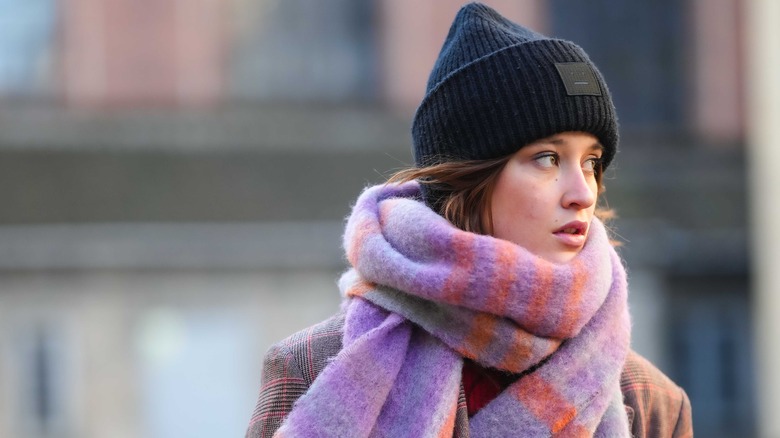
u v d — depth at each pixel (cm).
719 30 2697
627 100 2719
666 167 2692
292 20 2598
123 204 2503
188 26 2547
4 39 2514
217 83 2559
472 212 503
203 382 2461
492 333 477
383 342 490
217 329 2470
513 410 481
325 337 526
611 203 2670
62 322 2441
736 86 2698
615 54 2716
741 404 2655
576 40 2694
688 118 2716
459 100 502
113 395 2439
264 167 2556
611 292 507
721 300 2662
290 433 477
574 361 487
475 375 505
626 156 2697
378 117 2595
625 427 496
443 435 475
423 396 482
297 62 2591
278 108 2581
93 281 2450
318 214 2544
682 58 2719
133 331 2453
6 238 2433
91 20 2516
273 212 2538
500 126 493
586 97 491
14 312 2436
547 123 487
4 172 2498
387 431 480
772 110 2384
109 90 2527
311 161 2572
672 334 2655
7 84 2517
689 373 2655
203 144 2544
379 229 511
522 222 491
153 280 2459
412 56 2586
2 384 2422
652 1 2714
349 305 529
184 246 2452
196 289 2466
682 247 2634
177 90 2548
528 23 2634
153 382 2453
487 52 506
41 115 2514
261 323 2469
